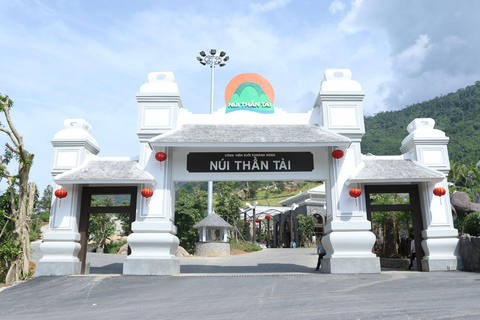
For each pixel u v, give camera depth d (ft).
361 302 23.84
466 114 467.52
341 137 42.68
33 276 43.16
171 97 45.16
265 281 34.78
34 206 45.88
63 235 42.09
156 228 41.63
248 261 68.64
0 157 43.83
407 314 20.26
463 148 360.48
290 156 44.80
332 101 45.73
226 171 44.21
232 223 120.67
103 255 73.36
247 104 47.88
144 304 25.75
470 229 47.98
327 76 47.14
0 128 41.09
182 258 75.82
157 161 43.91
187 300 26.58
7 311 25.44
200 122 46.80
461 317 19.29
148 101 45.24
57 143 44.27
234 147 44.57
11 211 44.60
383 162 45.03
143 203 42.73
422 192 44.27
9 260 41.63
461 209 57.00
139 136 44.55
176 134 43.06
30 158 42.96
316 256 75.25
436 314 20.06
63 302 27.73
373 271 40.83
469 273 38.29
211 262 66.44
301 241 129.08
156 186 43.24
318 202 135.44
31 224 46.44
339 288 29.91
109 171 42.78
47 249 41.60
